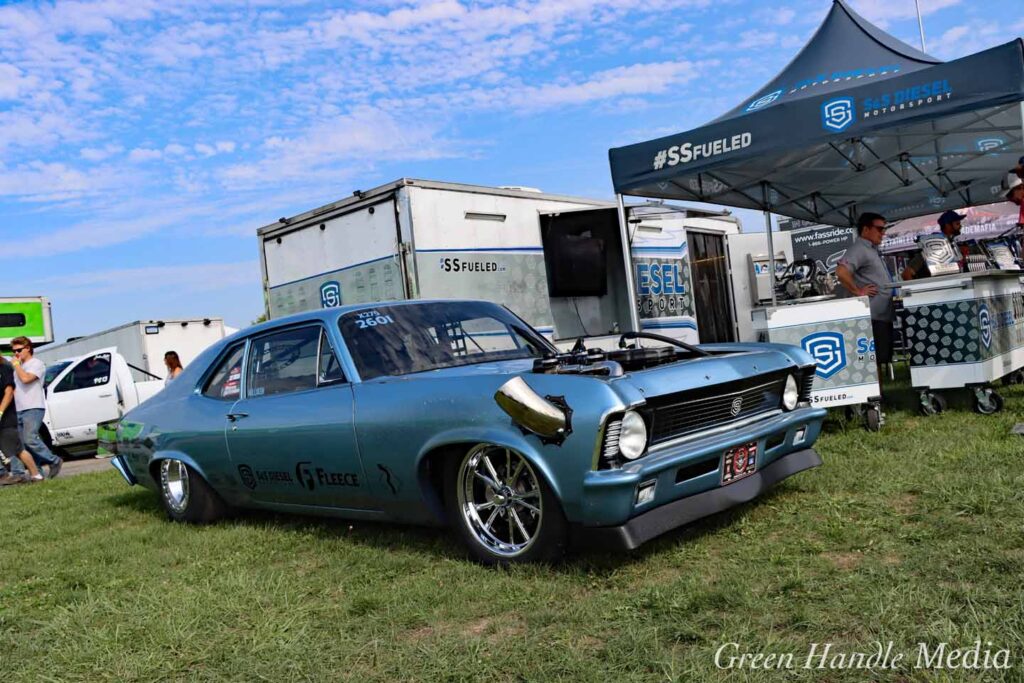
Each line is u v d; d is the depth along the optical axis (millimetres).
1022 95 5426
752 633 2643
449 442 3680
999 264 8789
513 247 8641
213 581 3936
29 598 3988
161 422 5469
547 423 3291
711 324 11430
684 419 3590
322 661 2828
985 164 9188
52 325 19281
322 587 3688
